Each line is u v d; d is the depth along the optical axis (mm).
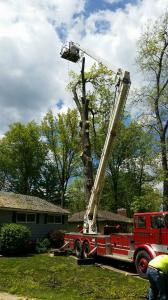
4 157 50188
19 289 11523
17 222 27250
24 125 50688
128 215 46000
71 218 39938
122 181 44438
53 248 26688
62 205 46469
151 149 25984
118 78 17781
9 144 50719
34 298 10297
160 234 14492
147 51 26156
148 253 14531
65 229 31609
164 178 24453
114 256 17031
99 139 35469
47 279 13641
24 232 23438
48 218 30172
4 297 10344
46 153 51500
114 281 13516
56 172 52625
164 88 26188
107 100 34188
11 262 18688
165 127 26281
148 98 26438
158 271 7457
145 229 15273
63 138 44750
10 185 51625
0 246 22984
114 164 42594
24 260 19641
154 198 25375
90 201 19938
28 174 51000
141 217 15602
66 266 17312
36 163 51438
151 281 7609
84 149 24734
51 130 46094
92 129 35406
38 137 51031
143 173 42000
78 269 16453
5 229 23141
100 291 11641
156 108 26328
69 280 13531
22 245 23125
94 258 18469
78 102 26438
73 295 10930
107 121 34688
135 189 42969
